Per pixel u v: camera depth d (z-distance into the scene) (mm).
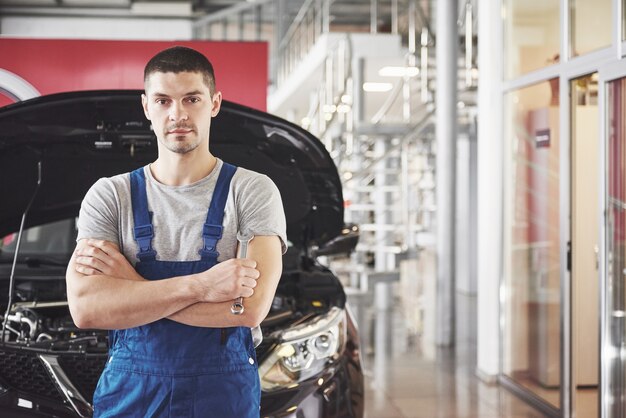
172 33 16312
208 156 1955
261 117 2895
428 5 10852
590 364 5023
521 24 4988
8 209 3328
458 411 4648
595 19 4086
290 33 13266
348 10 14609
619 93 3846
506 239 5250
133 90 2773
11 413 2521
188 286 1823
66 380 2553
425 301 9336
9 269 3314
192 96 1864
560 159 4461
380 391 5121
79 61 6180
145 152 3123
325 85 9703
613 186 3896
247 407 1912
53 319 3055
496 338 5312
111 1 15492
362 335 7109
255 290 1886
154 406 1866
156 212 1914
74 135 2967
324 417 2652
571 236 4410
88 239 1910
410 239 8109
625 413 3867
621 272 3850
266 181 1995
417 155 8836
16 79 5238
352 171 8258
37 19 15922
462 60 9141
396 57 9102
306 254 3529
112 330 1970
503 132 5258
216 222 1903
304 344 2723
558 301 4559
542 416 4539
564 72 4383
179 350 1870
